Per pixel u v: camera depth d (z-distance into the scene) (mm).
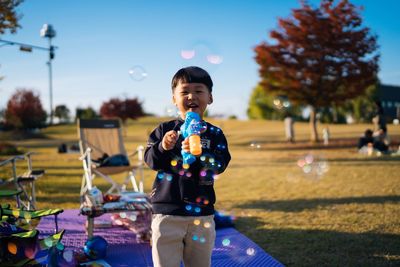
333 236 3572
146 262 3025
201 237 1864
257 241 3504
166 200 1854
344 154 11688
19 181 4023
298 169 8672
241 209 4820
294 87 15719
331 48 14766
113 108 36406
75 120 48906
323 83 15609
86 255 2994
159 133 1979
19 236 2205
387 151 11414
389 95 54094
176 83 1903
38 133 36312
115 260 3064
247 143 19047
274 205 4996
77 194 5977
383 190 5727
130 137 29500
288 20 15078
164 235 1826
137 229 3656
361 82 15547
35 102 35812
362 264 2883
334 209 4641
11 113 34719
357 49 14703
